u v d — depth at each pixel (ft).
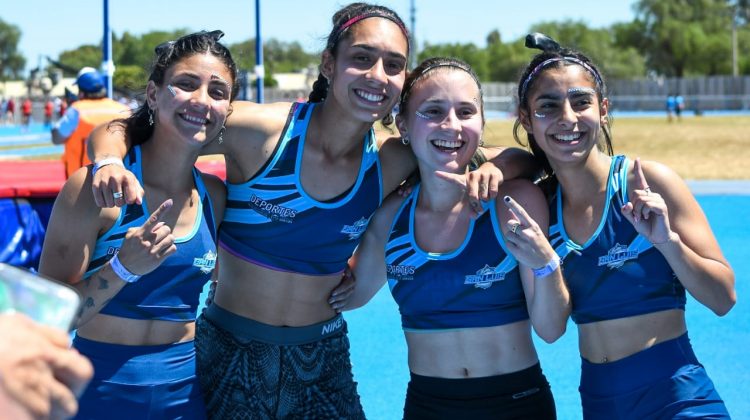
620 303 10.91
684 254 10.24
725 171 60.18
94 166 10.16
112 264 9.66
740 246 34.91
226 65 10.75
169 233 9.70
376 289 13.20
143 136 11.00
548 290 10.65
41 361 3.45
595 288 11.00
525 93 11.43
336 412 12.42
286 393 12.04
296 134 11.60
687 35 276.21
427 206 11.79
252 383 11.91
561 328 11.07
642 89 220.43
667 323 10.90
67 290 3.64
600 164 11.03
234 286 12.09
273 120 11.60
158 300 10.70
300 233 11.78
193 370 11.25
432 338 11.67
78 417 10.50
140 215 10.48
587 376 11.34
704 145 85.76
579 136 10.89
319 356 12.23
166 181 10.71
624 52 282.36
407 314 11.95
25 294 3.57
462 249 11.41
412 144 11.69
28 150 84.69
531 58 11.94
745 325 24.03
